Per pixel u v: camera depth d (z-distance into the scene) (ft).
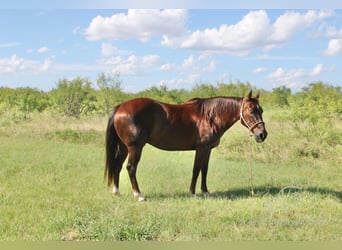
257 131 25.30
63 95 81.87
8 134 53.52
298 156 41.60
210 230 18.17
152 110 24.66
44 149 42.45
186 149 26.00
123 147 25.53
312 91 92.99
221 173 33.22
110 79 87.04
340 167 38.19
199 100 26.21
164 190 27.02
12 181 27.68
